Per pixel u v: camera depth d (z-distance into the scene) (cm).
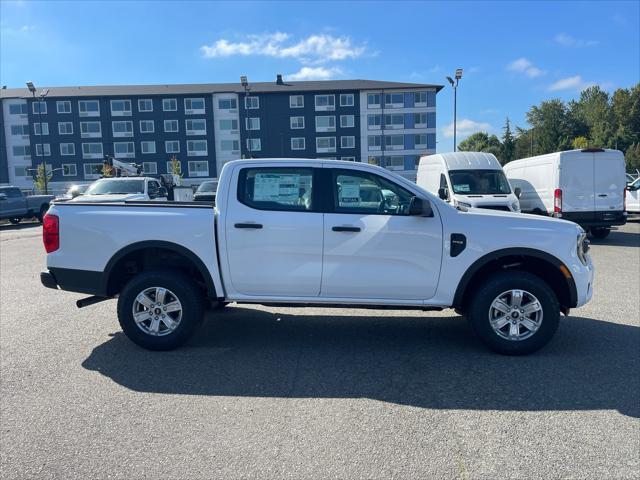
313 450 332
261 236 513
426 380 448
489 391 423
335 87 6800
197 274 559
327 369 477
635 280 879
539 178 1466
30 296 788
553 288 540
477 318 506
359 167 522
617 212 1378
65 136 6669
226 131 6731
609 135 8650
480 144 9800
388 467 312
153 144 6712
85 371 471
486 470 309
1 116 6881
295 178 522
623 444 337
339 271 512
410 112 6731
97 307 716
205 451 331
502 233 505
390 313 684
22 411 389
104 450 333
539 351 522
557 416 378
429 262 509
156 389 431
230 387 435
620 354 511
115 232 520
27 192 5891
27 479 301
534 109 10731
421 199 496
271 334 588
